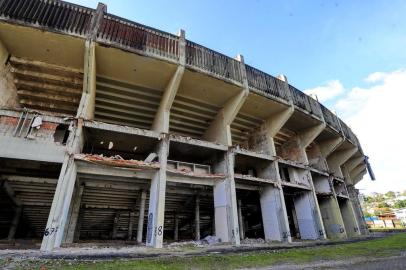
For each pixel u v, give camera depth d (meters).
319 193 25.27
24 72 15.51
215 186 18.83
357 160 36.38
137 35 15.60
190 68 16.59
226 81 18.06
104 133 15.65
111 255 9.93
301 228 23.20
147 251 11.66
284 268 7.88
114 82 17.20
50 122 13.73
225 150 18.69
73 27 13.98
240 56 20.33
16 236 21.09
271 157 21.20
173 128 21.45
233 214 16.98
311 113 23.81
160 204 14.66
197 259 9.27
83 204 19.45
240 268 7.92
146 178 16.16
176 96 19.05
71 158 13.30
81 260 8.48
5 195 16.53
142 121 19.81
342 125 30.52
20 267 7.08
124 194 19.27
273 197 20.39
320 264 8.56
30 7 13.53
